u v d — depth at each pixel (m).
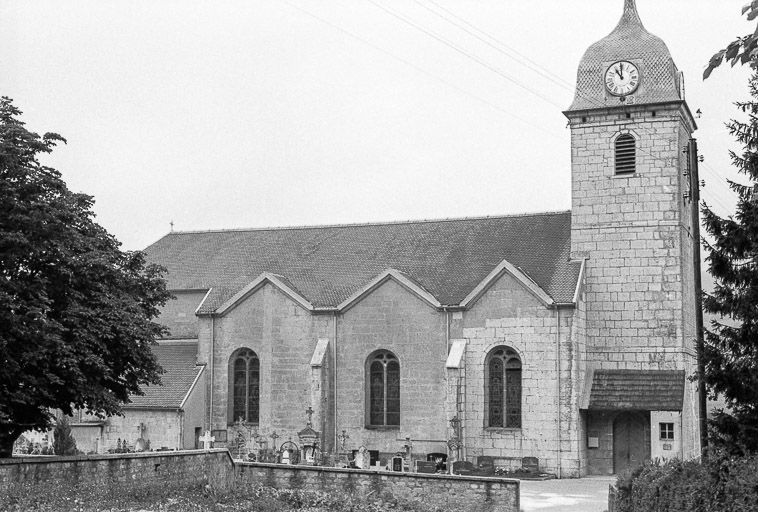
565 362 57.72
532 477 56.41
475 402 59.47
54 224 38.56
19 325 35.97
